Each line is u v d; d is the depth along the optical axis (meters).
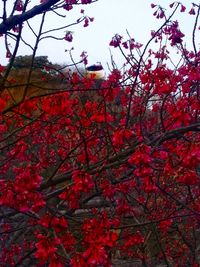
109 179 5.25
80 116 5.37
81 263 3.32
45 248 3.32
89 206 5.47
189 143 3.46
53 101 4.16
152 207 7.37
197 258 7.89
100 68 7.09
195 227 8.41
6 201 3.47
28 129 6.30
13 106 3.89
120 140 3.99
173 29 5.84
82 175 3.61
